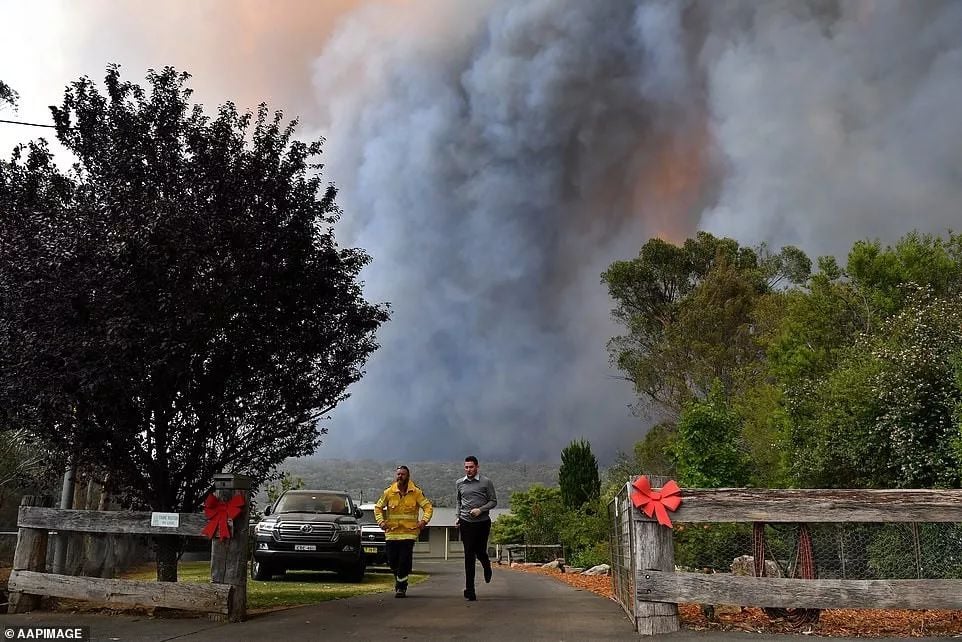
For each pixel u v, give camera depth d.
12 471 14.23
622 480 35.16
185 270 7.68
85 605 8.34
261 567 15.61
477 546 9.91
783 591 6.15
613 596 10.35
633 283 46.00
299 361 9.46
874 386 12.68
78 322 7.51
